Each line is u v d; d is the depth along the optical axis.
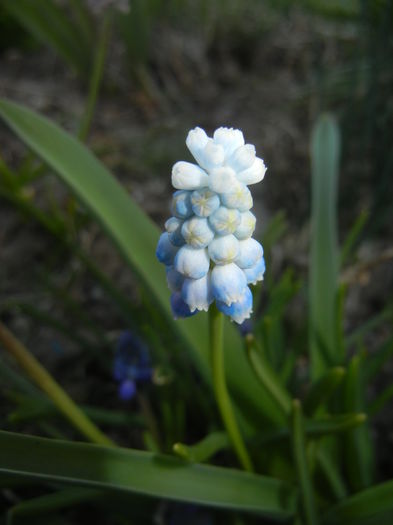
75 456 0.11
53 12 0.28
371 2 0.24
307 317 0.19
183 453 0.12
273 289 0.19
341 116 0.27
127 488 0.12
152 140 0.28
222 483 0.13
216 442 0.14
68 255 0.25
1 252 0.25
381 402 0.16
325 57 0.31
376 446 0.19
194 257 0.09
